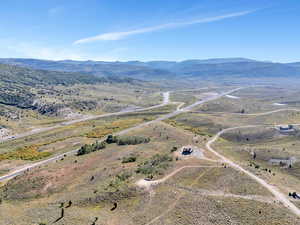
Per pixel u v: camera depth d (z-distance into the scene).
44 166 89.38
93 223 47.56
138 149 95.69
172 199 53.31
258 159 92.56
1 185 78.88
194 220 46.38
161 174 66.50
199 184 60.12
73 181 74.50
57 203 59.41
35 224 48.84
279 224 44.00
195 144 106.31
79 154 101.56
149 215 49.09
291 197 53.88
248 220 45.56
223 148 104.50
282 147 103.50
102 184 66.31
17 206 62.44
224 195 54.38
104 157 91.31
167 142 106.38
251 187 57.62
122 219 49.16
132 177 66.56
